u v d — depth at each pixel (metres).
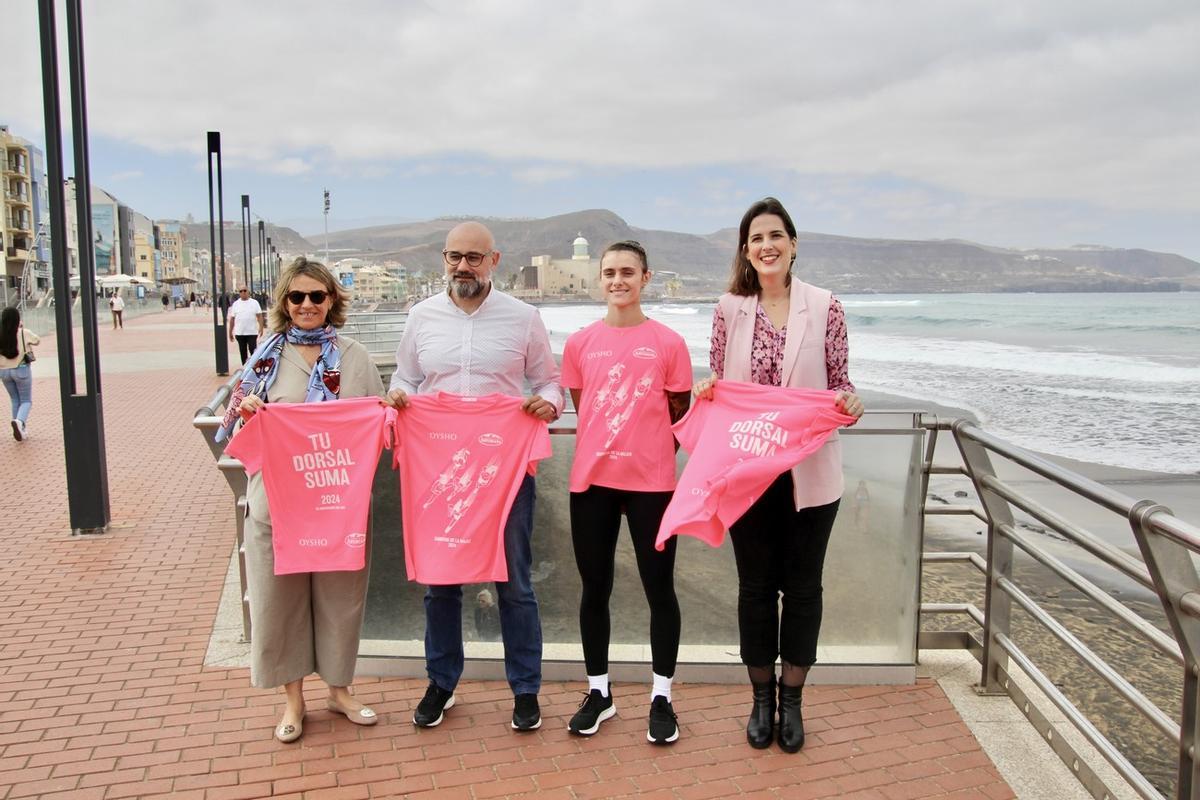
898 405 19.58
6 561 6.20
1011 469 13.15
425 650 3.81
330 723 3.65
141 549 6.54
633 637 4.18
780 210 3.35
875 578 3.99
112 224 112.56
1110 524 10.05
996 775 3.26
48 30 6.55
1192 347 35.88
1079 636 6.27
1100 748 2.96
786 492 3.35
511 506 3.49
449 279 3.61
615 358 3.43
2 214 77.94
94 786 3.18
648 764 3.32
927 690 3.95
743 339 3.45
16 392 11.83
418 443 3.55
